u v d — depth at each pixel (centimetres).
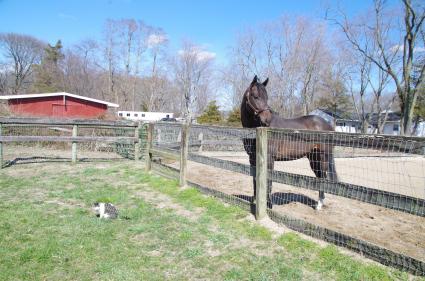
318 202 551
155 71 5606
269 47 3875
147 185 697
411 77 2817
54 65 5881
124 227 439
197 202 558
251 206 492
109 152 1277
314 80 4050
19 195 578
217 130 576
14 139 841
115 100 5559
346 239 364
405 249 391
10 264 324
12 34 5800
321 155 525
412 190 766
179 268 338
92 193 609
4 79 5844
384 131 4844
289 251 377
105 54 5538
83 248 368
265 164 462
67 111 2772
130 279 311
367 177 927
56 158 1043
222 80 4156
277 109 3838
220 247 389
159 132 871
